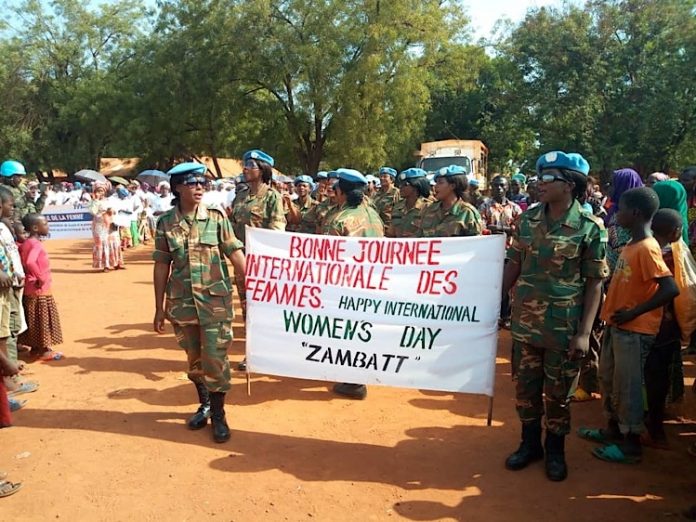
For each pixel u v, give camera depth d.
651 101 26.98
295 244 4.98
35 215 6.62
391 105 27.00
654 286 4.03
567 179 3.74
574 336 3.82
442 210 6.20
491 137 37.97
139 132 32.91
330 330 4.91
